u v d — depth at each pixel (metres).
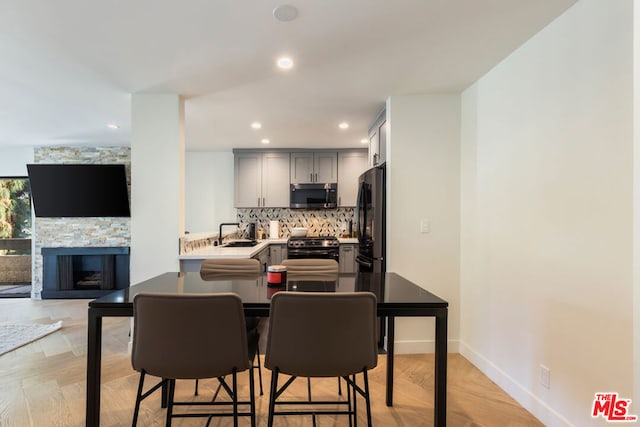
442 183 2.82
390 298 1.53
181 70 2.32
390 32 1.86
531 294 1.95
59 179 4.43
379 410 1.98
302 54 2.10
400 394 2.17
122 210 4.62
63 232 4.77
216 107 3.09
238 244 4.03
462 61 2.21
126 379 2.33
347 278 2.03
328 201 4.86
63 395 2.12
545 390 1.83
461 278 2.79
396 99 2.82
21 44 1.96
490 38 1.93
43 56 2.11
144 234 2.78
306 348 1.31
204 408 1.97
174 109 2.76
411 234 2.82
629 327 1.38
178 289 1.72
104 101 2.94
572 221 1.65
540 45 1.86
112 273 4.77
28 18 1.70
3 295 4.83
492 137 2.35
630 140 1.37
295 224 5.25
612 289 1.45
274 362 1.34
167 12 1.66
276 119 3.47
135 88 2.64
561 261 1.72
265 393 2.16
